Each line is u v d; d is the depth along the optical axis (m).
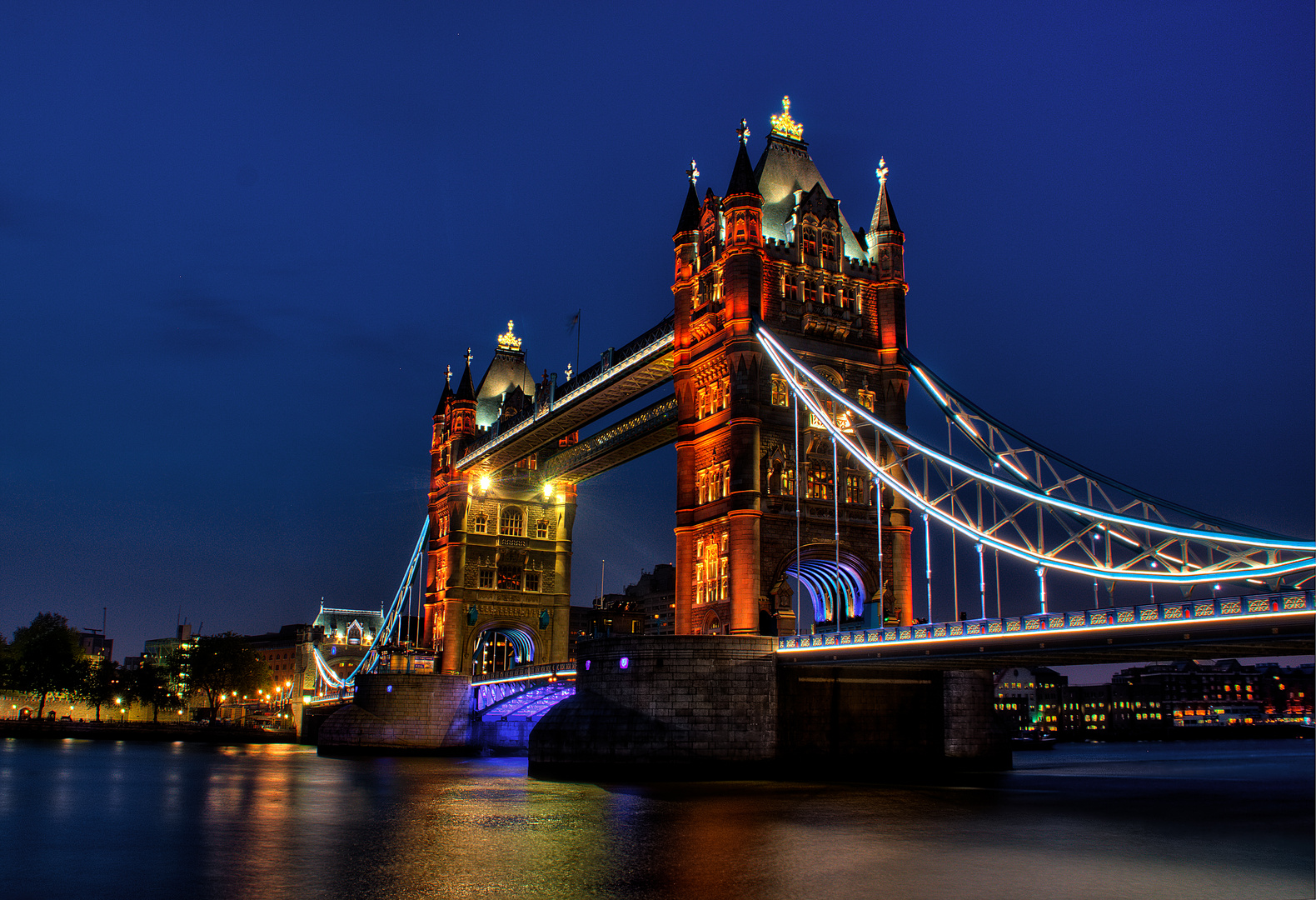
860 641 57.53
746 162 72.50
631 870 34.16
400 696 105.38
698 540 73.00
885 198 77.81
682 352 75.69
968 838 39.84
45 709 196.50
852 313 74.69
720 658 62.22
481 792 59.59
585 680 65.38
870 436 73.19
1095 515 52.22
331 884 32.44
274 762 94.25
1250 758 130.50
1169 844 38.62
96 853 38.62
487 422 120.56
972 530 57.34
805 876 33.00
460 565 113.88
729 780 61.03
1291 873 33.25
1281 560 47.06
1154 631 43.28
